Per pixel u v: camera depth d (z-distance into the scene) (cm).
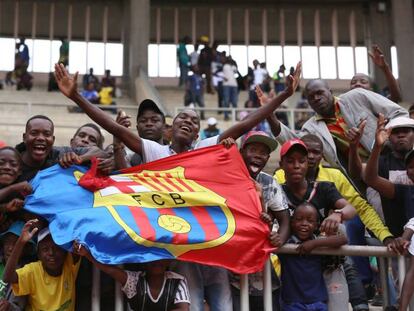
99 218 533
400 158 657
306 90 732
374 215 635
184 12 2789
